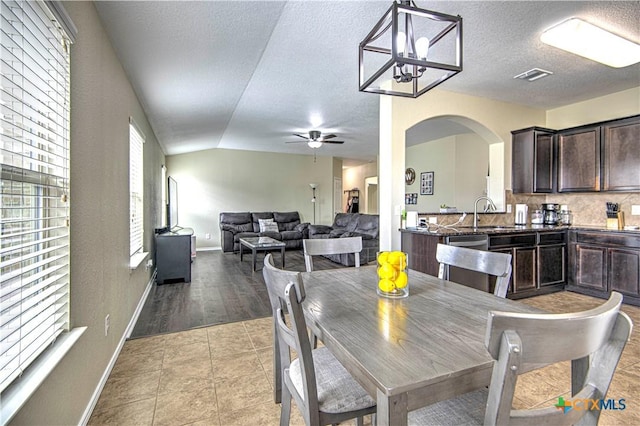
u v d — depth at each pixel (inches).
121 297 99.0
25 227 49.7
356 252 87.7
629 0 86.2
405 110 144.9
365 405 45.1
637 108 151.3
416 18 92.3
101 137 79.4
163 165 265.1
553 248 154.6
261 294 156.4
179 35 94.6
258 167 336.8
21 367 43.3
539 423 27.8
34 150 48.8
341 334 41.5
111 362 84.6
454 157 264.8
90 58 72.1
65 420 55.1
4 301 42.0
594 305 137.2
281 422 57.6
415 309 51.1
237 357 91.5
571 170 163.9
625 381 78.0
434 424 40.9
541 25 98.5
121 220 100.1
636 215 151.3
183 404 70.0
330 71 132.3
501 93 158.1
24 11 45.9
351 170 491.2
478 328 43.4
